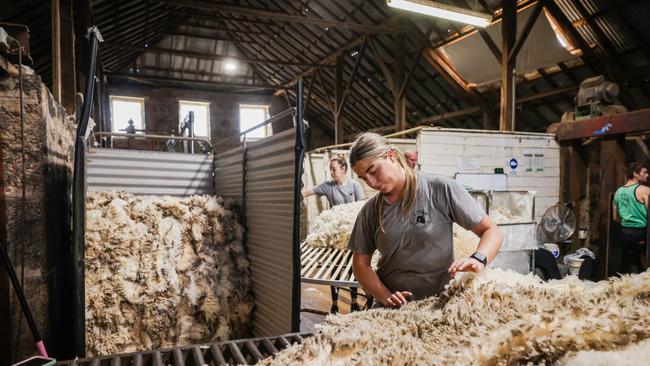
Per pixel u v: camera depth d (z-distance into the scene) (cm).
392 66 1057
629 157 580
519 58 769
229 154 335
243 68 1538
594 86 550
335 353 63
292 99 1606
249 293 269
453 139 498
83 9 597
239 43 1412
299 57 1282
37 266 158
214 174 396
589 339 58
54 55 358
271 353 94
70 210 229
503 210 340
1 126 152
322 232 272
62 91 444
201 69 1484
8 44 147
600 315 61
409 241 147
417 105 1133
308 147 1569
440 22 802
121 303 235
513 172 533
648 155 565
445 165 494
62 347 198
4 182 151
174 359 90
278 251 224
